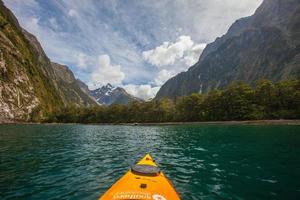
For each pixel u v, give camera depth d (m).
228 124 93.62
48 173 14.32
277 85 104.50
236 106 107.81
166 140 35.84
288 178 13.25
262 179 13.03
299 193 10.73
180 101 138.12
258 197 10.22
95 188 11.27
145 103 152.25
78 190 10.95
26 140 35.47
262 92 105.19
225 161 18.30
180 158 19.80
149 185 8.70
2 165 16.67
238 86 112.12
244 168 15.80
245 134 43.34
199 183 12.20
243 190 11.12
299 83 98.38
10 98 162.38
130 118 152.00
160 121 138.12
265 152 22.41
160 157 20.33
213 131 54.12
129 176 9.68
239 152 22.62
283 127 64.06
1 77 161.88
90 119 169.12
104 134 51.78
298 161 18.06
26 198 9.87
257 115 100.69
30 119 175.25
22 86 181.12
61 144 30.56
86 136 45.41
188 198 10.00
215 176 13.65
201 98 125.88
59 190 10.93
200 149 25.03
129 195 7.68
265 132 46.84
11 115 158.38
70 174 14.08
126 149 25.80
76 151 24.08
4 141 33.53
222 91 119.06
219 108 114.62
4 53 176.75
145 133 53.97
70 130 69.25
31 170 15.15
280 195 10.48
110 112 163.50
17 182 12.25
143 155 21.58
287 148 24.77
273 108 101.88
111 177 13.43
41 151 23.81
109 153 22.81
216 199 9.92
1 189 11.06
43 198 9.87
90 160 18.95
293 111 93.62
